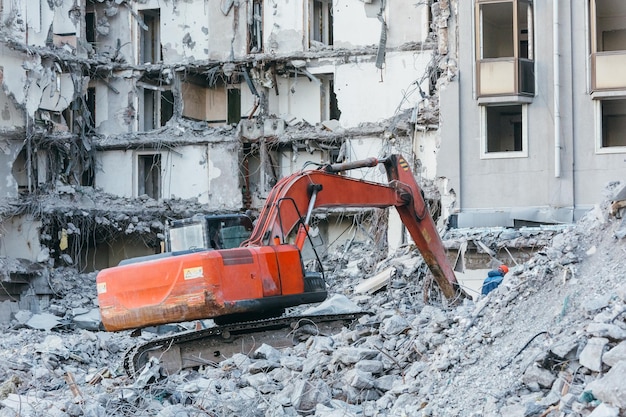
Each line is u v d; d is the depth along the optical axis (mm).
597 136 42000
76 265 53906
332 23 59188
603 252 17500
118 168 58438
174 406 18531
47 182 54344
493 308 18109
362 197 25484
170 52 60750
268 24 59094
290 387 18484
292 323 24250
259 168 57875
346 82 56469
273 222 23406
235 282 22234
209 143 57719
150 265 22281
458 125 43281
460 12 43594
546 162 42344
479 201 42969
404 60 55375
